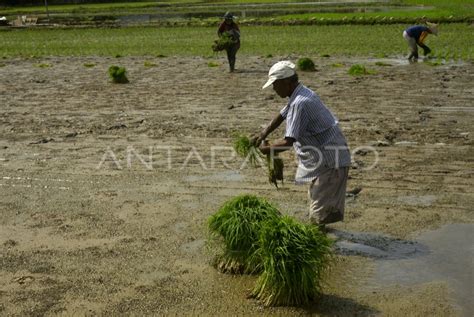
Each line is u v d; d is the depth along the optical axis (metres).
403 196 7.88
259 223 5.82
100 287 5.77
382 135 10.80
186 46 28.48
